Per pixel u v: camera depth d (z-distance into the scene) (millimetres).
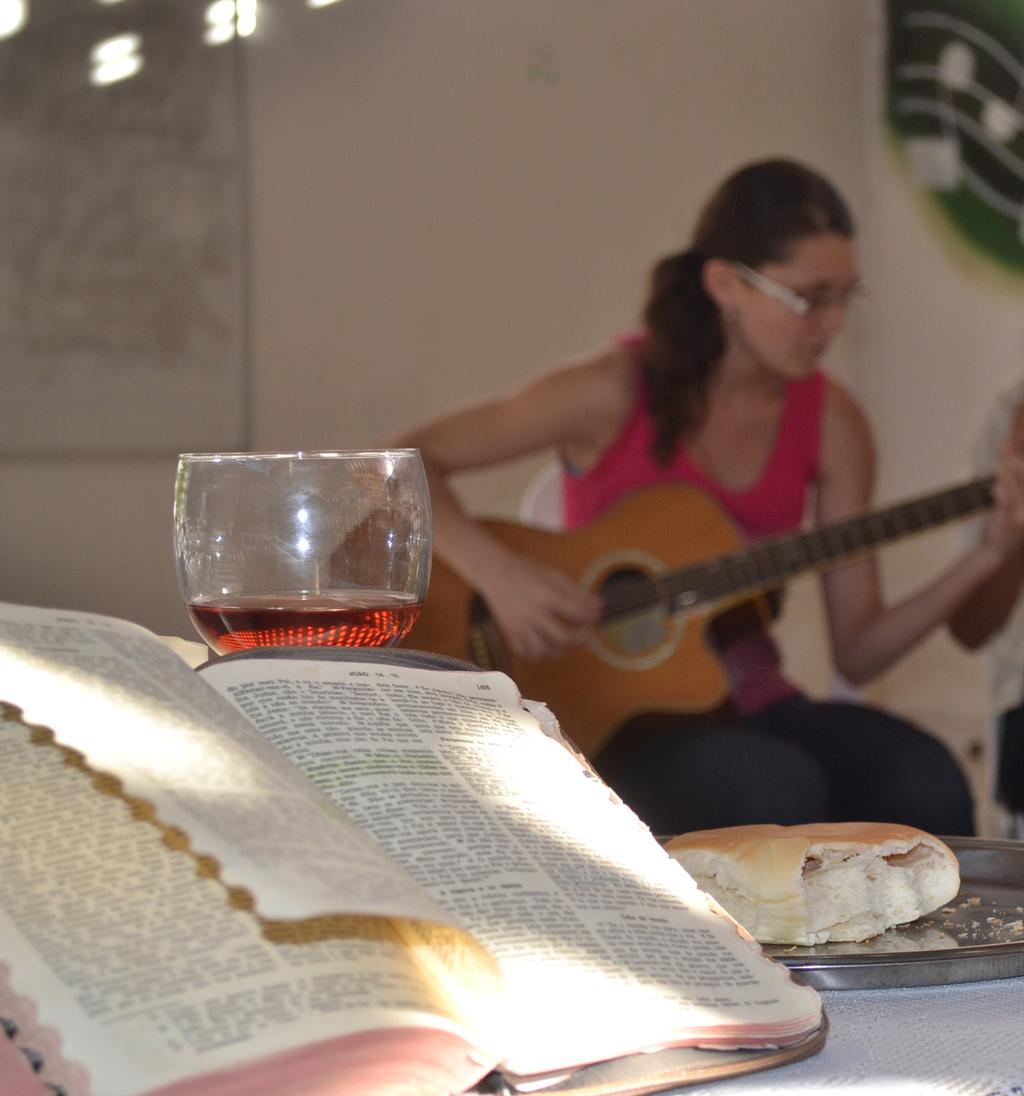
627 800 2676
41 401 3611
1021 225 3537
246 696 511
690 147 3945
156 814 371
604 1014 433
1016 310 3551
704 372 3707
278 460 668
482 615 3154
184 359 3648
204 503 667
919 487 3855
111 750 397
